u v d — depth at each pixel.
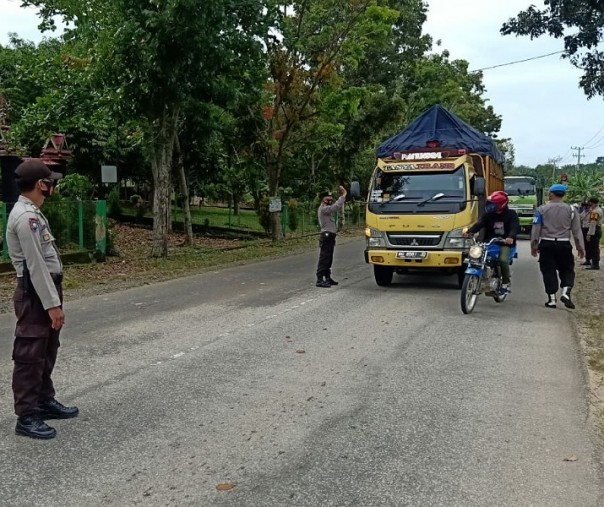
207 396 5.51
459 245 11.07
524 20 12.91
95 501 3.68
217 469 4.11
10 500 3.68
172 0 13.00
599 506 3.69
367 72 36.69
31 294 4.54
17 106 26.70
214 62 15.03
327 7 21.27
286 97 22.17
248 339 7.61
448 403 5.41
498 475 4.07
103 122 19.70
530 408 5.32
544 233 10.08
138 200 31.38
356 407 5.29
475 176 12.12
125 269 14.56
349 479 3.99
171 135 16.77
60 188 23.22
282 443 4.53
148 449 4.41
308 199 33.06
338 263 16.70
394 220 11.40
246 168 24.78
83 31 14.90
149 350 7.05
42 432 4.57
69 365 6.40
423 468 4.16
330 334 7.94
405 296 10.99
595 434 4.77
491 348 7.33
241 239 26.36
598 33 12.52
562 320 9.05
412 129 14.52
